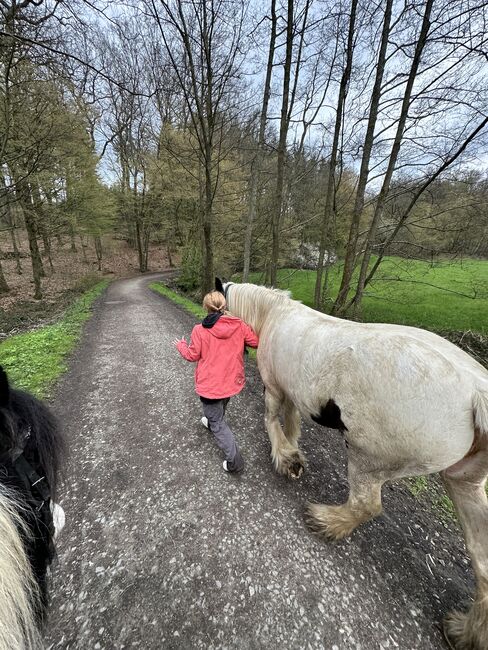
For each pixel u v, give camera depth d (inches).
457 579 66.7
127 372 178.9
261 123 286.7
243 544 70.6
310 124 346.3
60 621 54.4
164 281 799.7
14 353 207.0
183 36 251.9
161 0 232.4
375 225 259.9
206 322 85.7
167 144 511.5
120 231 1066.7
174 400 142.9
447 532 80.3
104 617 55.1
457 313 414.6
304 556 68.2
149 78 398.9
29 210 440.1
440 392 51.8
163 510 79.9
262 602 58.3
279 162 270.2
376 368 57.0
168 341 247.1
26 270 740.0
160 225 943.7
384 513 83.4
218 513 79.0
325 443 115.2
